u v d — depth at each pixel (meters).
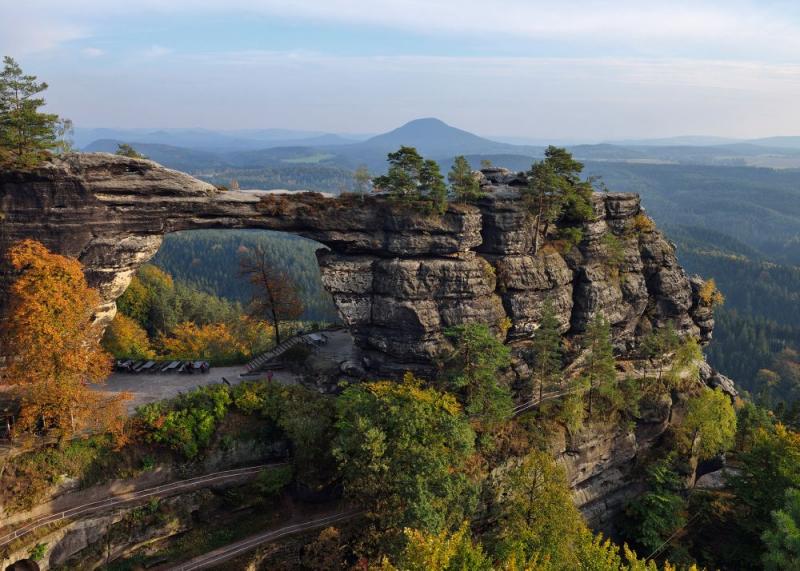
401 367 53.56
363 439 39.97
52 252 45.12
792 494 49.22
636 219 68.75
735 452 79.62
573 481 56.84
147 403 48.88
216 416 46.84
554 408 57.22
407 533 28.80
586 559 36.09
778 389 194.38
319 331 68.00
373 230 53.72
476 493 42.94
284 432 48.31
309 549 42.94
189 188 48.94
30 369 38.56
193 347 84.88
